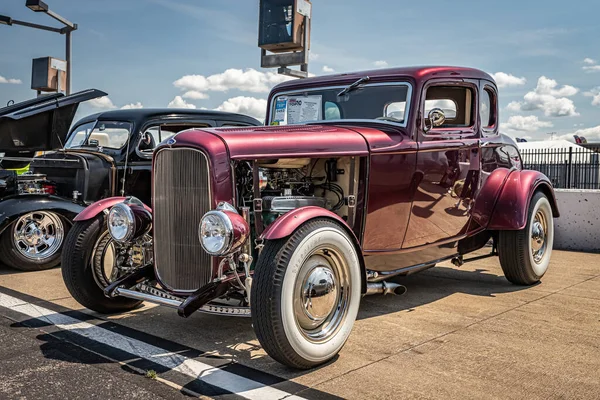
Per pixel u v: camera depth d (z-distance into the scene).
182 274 3.53
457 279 5.68
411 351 3.44
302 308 3.16
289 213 3.20
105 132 7.20
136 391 2.84
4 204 5.78
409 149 4.16
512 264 5.16
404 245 4.34
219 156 3.35
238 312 3.31
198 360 3.30
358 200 3.95
